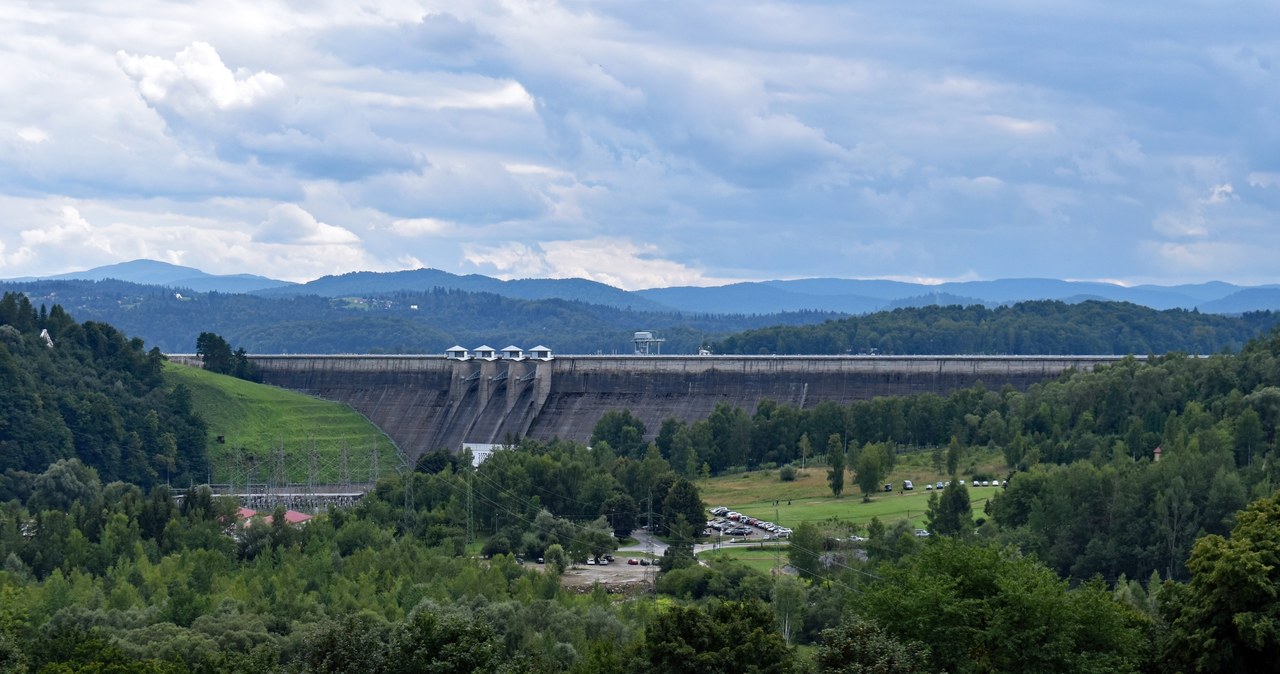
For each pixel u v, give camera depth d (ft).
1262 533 572.10
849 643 538.47
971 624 551.59
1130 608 619.26
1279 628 537.65
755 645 587.27
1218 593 552.82
